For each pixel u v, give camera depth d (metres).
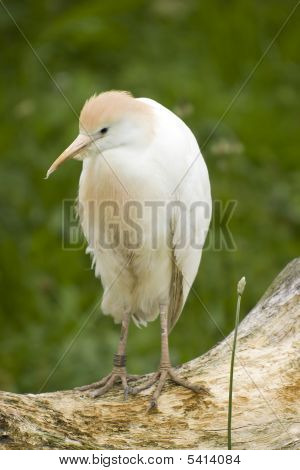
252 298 8.92
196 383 6.23
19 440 5.52
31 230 10.05
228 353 6.48
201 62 11.11
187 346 8.66
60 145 9.80
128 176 6.81
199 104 10.02
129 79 10.36
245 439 5.85
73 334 8.63
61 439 5.66
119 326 8.92
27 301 9.37
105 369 8.25
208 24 11.48
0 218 10.09
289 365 6.20
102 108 6.70
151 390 6.43
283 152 10.00
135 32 11.39
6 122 10.45
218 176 9.38
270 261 9.13
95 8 11.12
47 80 10.75
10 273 9.52
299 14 11.48
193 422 5.98
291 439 5.80
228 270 8.95
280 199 9.70
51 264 9.52
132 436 5.88
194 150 7.16
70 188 9.87
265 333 6.53
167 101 10.00
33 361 8.67
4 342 8.97
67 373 8.30
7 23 11.48
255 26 11.44
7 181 10.13
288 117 10.45
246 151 9.83
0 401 5.74
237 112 10.12
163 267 7.21
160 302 7.34
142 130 6.77
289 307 6.55
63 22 10.96
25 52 11.23
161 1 11.57
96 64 11.05
